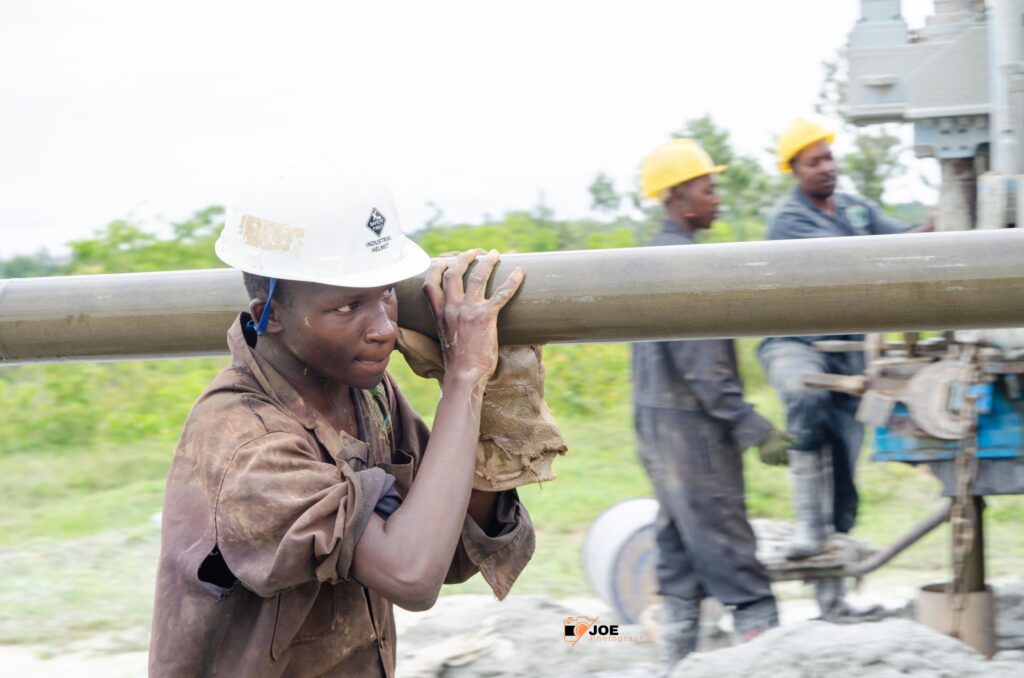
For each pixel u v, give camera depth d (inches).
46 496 339.9
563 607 221.8
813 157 229.6
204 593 83.1
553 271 92.0
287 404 87.8
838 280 89.6
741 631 193.0
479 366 88.8
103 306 98.7
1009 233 89.7
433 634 208.7
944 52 178.1
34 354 101.7
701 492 191.2
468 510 94.8
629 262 91.7
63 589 255.9
